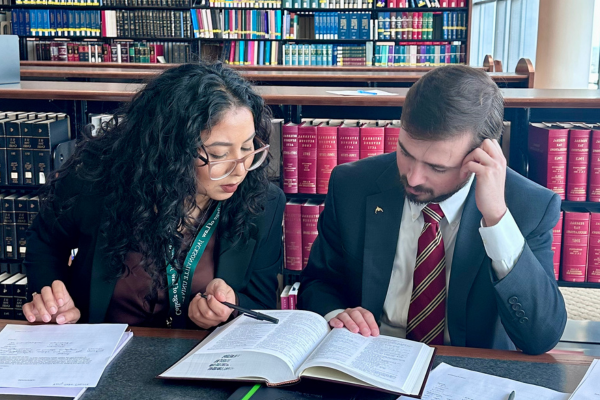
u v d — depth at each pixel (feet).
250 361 3.66
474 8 33.50
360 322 4.19
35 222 5.47
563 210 7.71
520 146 8.30
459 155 4.09
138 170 4.62
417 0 24.56
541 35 20.12
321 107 9.85
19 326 4.34
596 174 7.41
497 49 30.19
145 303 5.06
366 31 24.89
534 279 4.21
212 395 3.48
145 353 4.02
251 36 25.09
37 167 8.30
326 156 7.88
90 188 5.00
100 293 4.95
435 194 4.33
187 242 5.05
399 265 4.95
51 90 8.03
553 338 4.23
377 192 5.02
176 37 25.27
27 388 3.49
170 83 4.55
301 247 8.23
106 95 7.88
